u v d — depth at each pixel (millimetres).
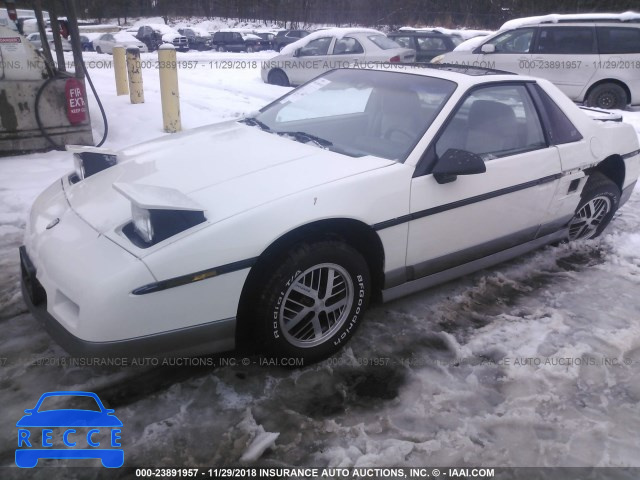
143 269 2184
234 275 2355
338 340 2797
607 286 3697
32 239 2672
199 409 2428
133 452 2188
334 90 3797
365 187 2697
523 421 2451
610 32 10195
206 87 11859
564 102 3857
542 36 10586
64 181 3217
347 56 11609
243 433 2301
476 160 2818
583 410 2535
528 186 3426
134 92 8836
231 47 27938
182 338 2338
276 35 28469
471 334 3076
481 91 3326
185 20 41750
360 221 2672
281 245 2504
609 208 4309
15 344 2805
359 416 2434
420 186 2885
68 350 2252
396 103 3369
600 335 3104
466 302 3420
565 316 3297
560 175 3635
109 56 22000
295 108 3795
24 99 6020
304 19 37250
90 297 2166
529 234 3668
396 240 2855
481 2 32312
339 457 2207
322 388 2602
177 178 2756
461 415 2469
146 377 2617
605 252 4258
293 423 2377
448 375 2729
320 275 2641
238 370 2697
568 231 4082
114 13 42969
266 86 12312
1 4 7535
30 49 6008
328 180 2656
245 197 2506
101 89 11039
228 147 3148
